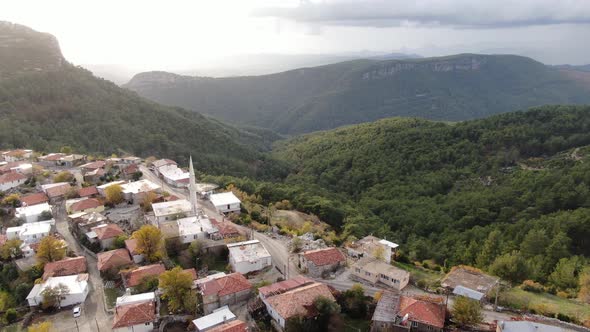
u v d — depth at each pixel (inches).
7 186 5634.8
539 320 2706.7
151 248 3919.8
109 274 3688.5
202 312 3176.7
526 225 5093.5
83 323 3149.6
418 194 7554.1
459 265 4033.0
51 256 3897.6
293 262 3969.0
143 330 2967.5
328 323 2903.5
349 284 3491.6
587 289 3299.7
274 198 6397.6
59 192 5457.7
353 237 4709.6
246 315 3097.9
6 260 4079.7
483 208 6190.9
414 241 5177.2
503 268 3814.0
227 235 4330.7
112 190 5310.0
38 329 2817.4
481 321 2797.7
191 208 4948.3
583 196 5713.6
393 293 3117.6
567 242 4394.7
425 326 2731.3
